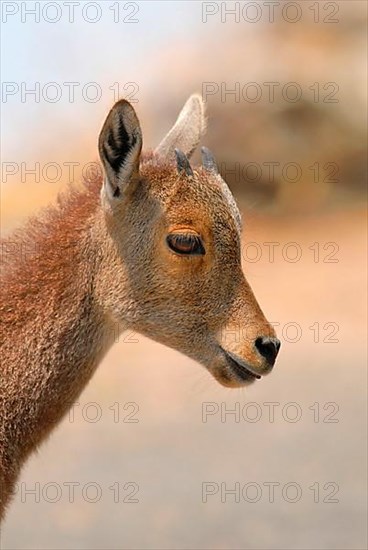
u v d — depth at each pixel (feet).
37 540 55.47
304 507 59.72
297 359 83.35
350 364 81.61
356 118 117.50
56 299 37.45
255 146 115.14
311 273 99.66
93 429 71.67
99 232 37.81
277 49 120.37
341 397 76.07
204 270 38.17
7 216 101.50
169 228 37.73
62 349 37.52
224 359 38.81
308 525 57.36
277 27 122.72
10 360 37.04
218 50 120.57
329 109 116.78
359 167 116.47
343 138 116.47
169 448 68.28
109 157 36.99
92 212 38.24
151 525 57.36
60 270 37.58
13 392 36.99
